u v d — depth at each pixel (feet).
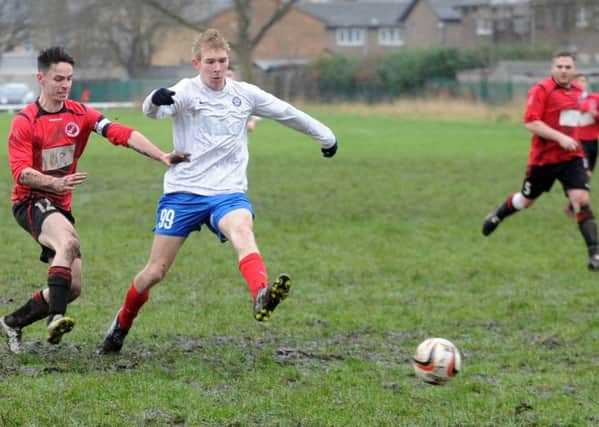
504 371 71.10
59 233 64.28
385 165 242.78
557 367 72.18
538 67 640.58
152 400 58.65
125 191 181.47
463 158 265.34
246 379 64.90
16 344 68.54
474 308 92.07
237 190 65.77
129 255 115.44
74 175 62.75
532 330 84.17
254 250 61.82
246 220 63.72
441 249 125.90
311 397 61.11
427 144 313.12
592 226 110.52
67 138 66.03
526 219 154.71
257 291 59.52
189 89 64.75
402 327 84.07
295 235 134.10
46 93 65.10
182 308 87.76
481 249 126.52
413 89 615.98
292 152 279.90
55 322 60.03
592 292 99.86
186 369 66.33
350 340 78.84
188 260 112.78
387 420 57.16
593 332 82.99
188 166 65.41
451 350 57.31
